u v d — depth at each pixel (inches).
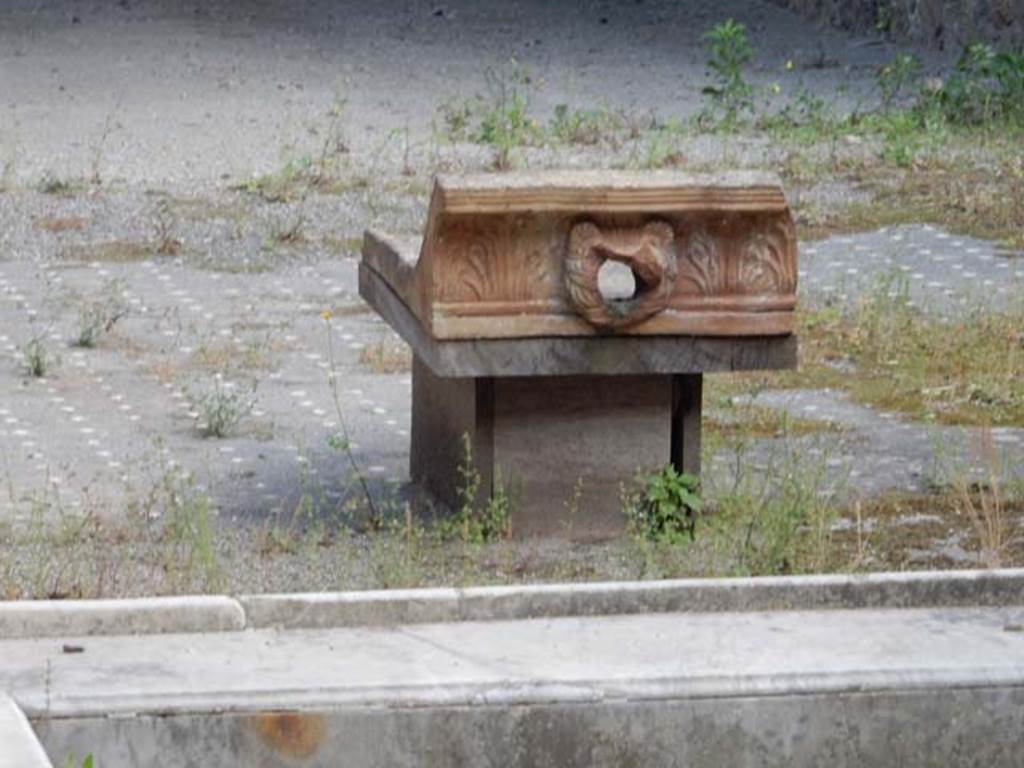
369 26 1427.2
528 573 474.0
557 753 353.7
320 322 742.5
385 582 463.8
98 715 342.6
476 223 472.1
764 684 356.5
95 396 637.3
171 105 1177.4
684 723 355.3
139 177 981.2
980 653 371.2
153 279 802.2
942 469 561.9
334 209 914.1
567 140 1066.7
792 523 492.1
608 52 1364.4
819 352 693.9
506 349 479.2
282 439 594.2
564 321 479.8
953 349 695.7
